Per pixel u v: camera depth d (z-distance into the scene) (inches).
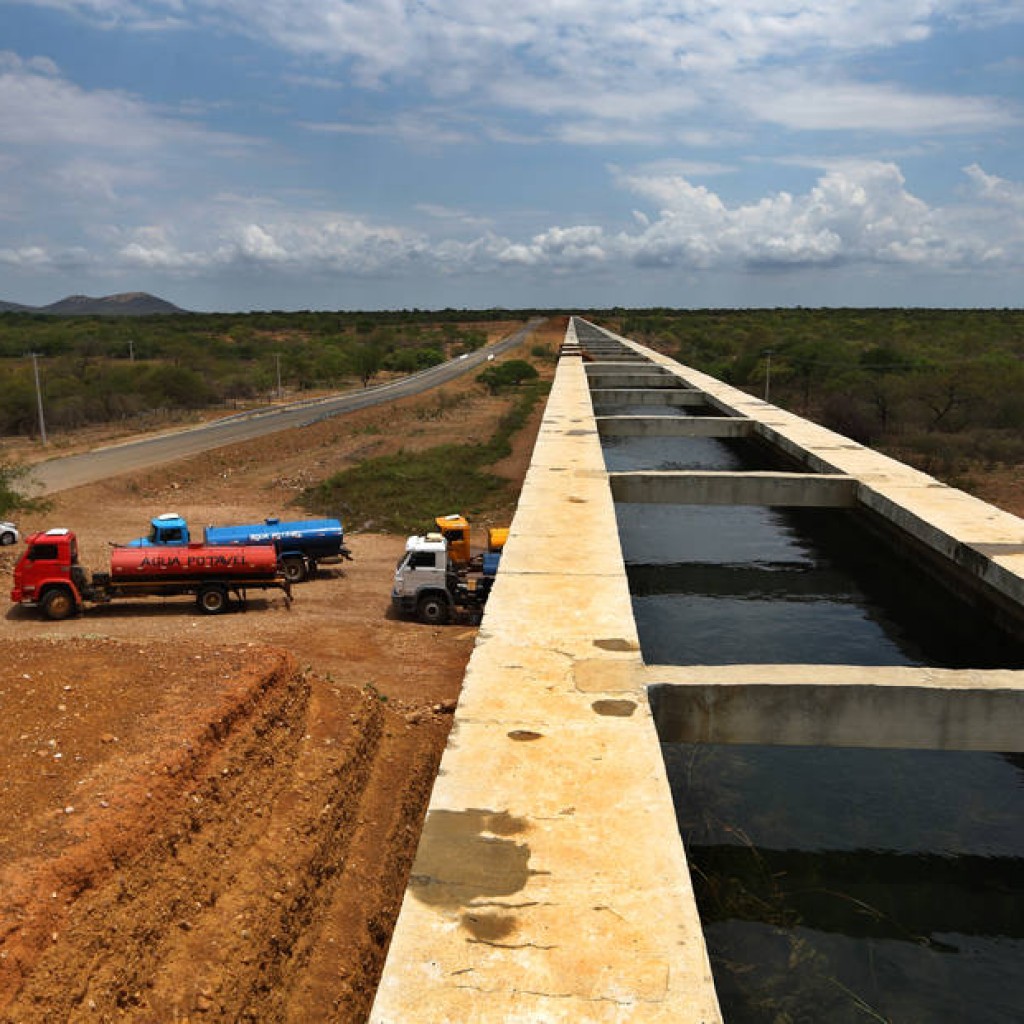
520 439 1975.9
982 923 290.4
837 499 706.2
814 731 298.0
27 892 353.1
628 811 214.2
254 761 508.1
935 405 1939.0
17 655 612.1
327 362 3796.8
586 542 482.0
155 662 598.5
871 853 325.4
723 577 658.8
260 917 406.0
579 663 309.6
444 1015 150.4
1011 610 474.6
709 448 1320.1
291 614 878.4
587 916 175.9
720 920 289.7
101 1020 328.8
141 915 377.4
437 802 217.6
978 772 386.6
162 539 1024.2
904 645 525.7
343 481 1552.7
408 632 813.9
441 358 4650.6
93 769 449.1
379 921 440.8
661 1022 149.2
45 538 862.5
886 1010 254.5
